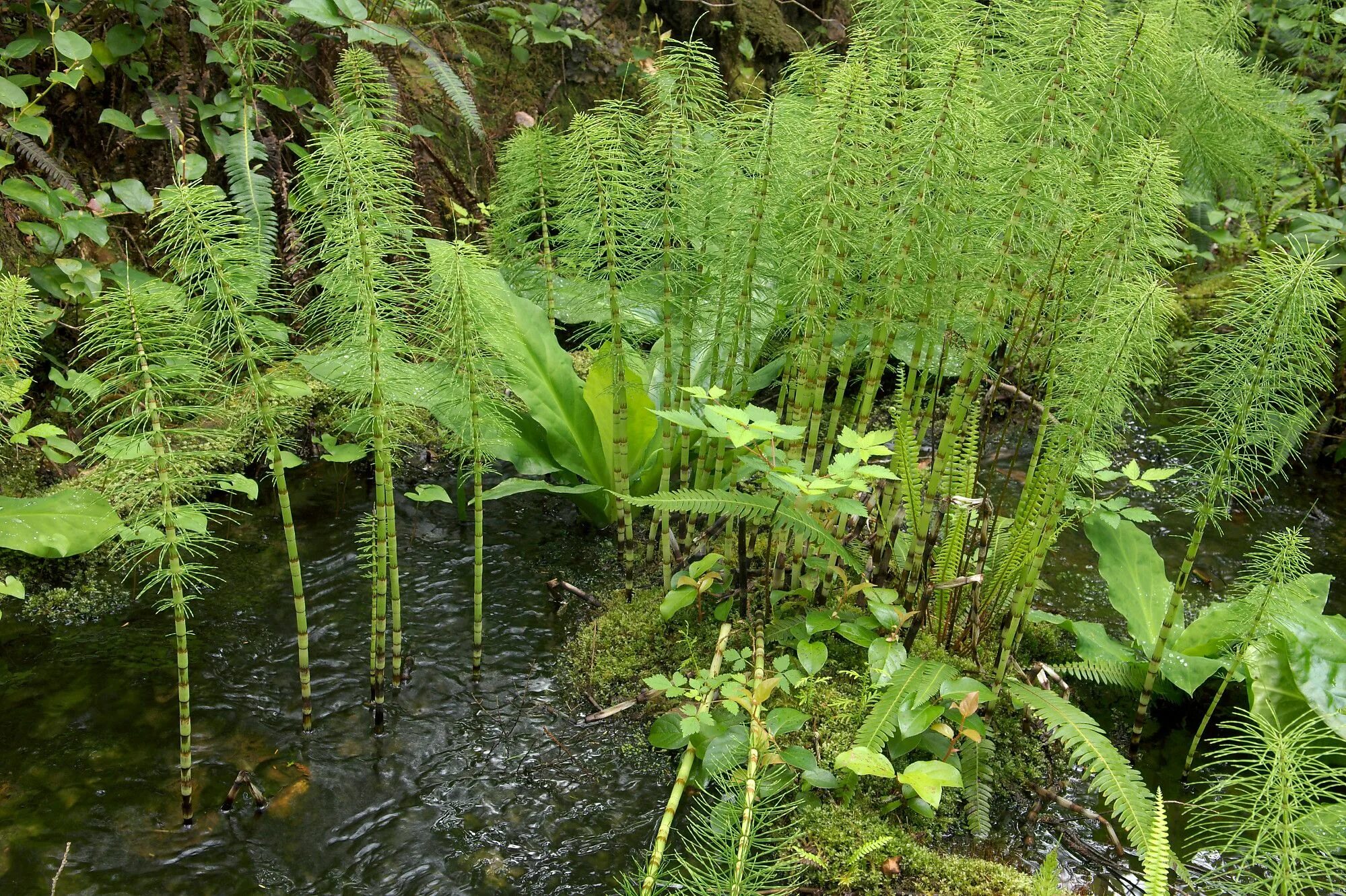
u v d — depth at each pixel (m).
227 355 2.90
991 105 2.90
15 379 3.16
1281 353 2.58
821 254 2.78
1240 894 2.37
